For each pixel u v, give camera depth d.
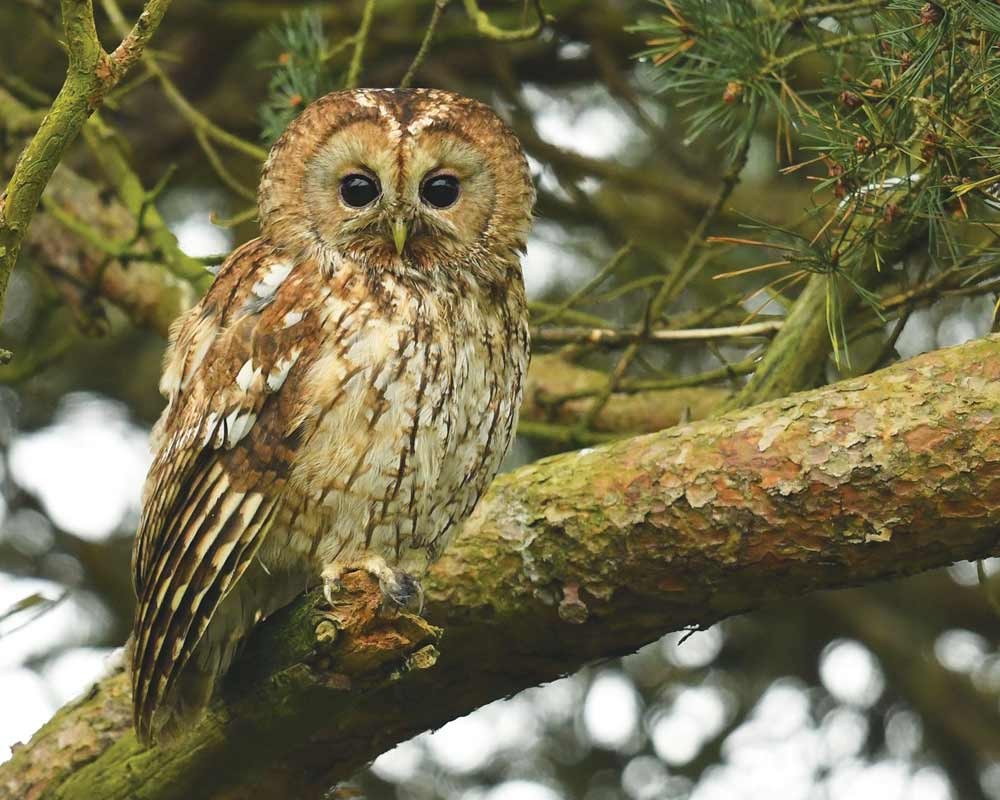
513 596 7.38
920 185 7.21
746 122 8.54
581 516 7.18
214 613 7.20
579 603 7.25
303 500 7.29
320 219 7.79
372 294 7.47
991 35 6.87
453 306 7.69
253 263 7.82
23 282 14.30
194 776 7.39
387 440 7.29
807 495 6.64
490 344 7.82
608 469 7.20
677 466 6.94
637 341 9.75
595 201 13.47
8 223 5.95
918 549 6.63
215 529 7.16
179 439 7.41
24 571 13.16
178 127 14.26
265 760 7.21
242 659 6.75
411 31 13.72
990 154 6.80
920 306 8.55
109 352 14.20
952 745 12.62
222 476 7.24
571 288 14.05
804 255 7.78
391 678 6.56
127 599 12.78
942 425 6.44
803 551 6.74
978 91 6.86
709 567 6.95
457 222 7.86
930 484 6.45
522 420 11.51
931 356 6.68
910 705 12.88
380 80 14.17
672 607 7.22
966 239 8.45
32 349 12.25
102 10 13.93
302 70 10.19
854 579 6.85
